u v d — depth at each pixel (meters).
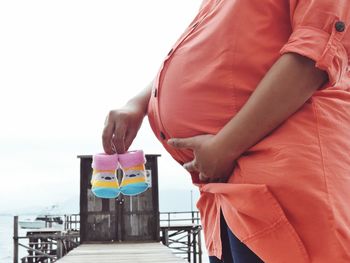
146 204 12.94
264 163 1.21
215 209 1.49
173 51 1.58
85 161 12.99
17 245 17.27
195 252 16.67
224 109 1.36
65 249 17.73
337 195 1.14
